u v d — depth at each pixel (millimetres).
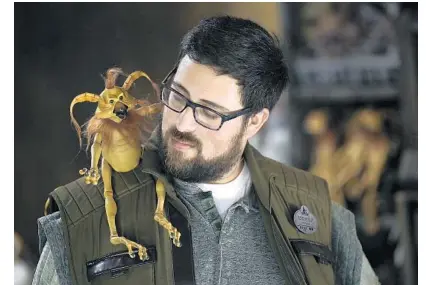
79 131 1525
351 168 4234
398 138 4223
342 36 4203
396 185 4234
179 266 1585
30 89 4277
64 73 4289
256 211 1688
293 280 1652
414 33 4164
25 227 4223
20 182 4254
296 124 4223
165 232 1573
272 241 1659
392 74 4203
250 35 1579
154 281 1535
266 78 1613
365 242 4250
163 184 1594
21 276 4047
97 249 1538
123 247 1539
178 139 1558
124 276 1520
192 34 1569
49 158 4281
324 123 4207
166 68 4258
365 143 4215
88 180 1516
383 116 4230
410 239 4203
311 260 1682
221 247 1628
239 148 1632
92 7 4273
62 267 1534
